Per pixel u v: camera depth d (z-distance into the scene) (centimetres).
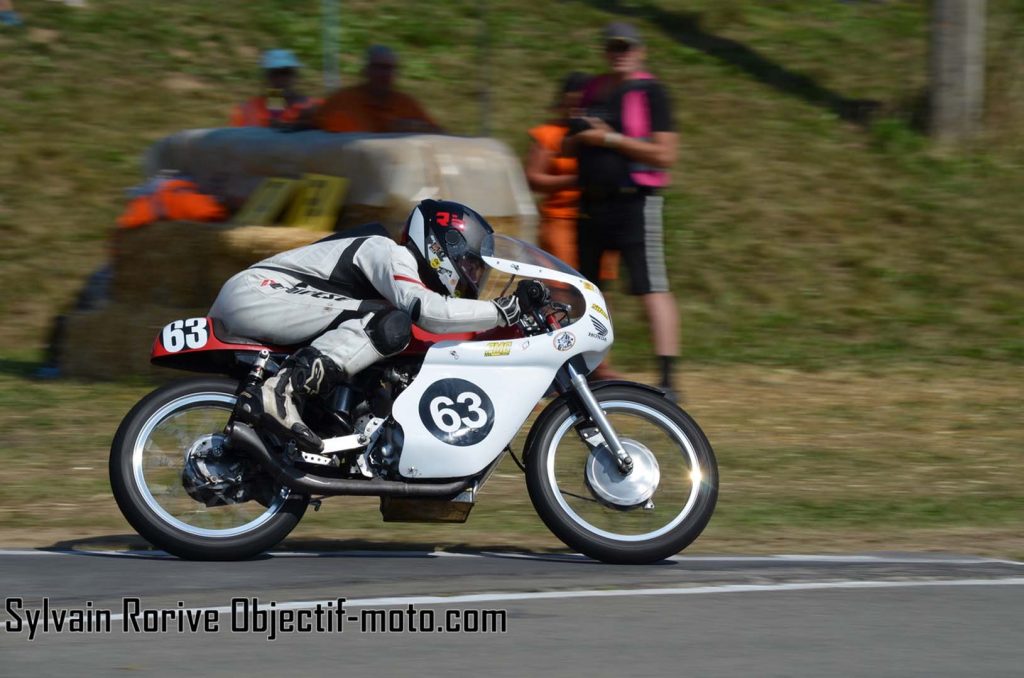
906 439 3200
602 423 1961
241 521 2023
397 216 3194
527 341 1969
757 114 5522
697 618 1683
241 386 1939
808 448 3075
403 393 1934
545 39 6003
